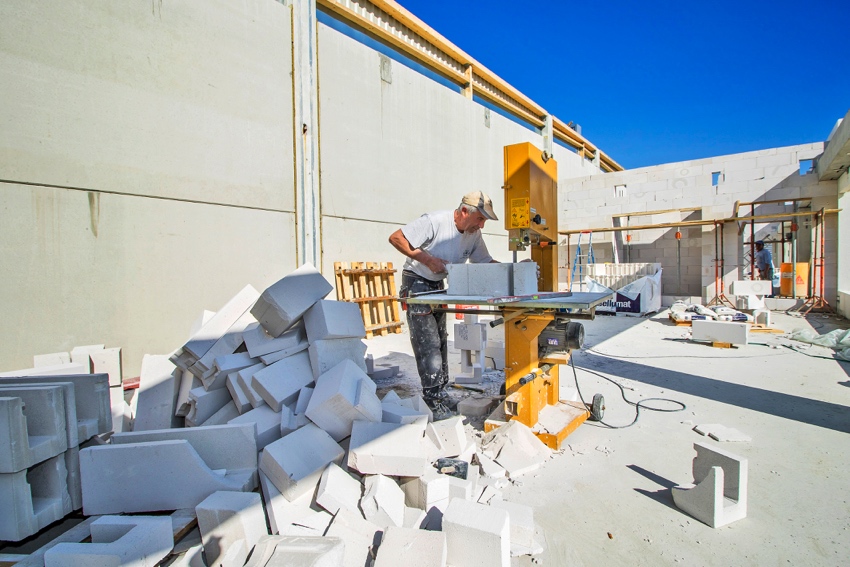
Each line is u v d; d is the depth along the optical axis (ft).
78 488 5.81
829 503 6.68
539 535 5.99
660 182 34.58
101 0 13.10
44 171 12.07
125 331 13.75
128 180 13.78
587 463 8.07
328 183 20.86
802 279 29.71
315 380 7.95
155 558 4.62
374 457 6.03
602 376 14.01
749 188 30.60
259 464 6.20
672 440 9.06
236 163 16.92
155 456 5.57
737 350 17.75
